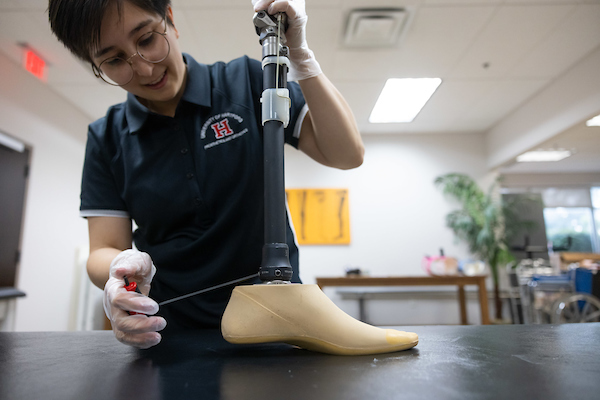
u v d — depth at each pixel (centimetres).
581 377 33
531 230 513
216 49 298
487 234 423
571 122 331
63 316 345
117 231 80
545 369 36
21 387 33
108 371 39
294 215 461
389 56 308
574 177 621
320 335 45
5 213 282
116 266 53
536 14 259
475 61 317
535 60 317
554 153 493
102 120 84
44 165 328
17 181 296
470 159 476
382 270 453
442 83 354
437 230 461
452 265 347
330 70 328
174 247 77
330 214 462
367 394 30
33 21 252
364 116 425
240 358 44
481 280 320
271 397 29
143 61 63
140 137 78
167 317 76
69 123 366
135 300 45
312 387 32
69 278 357
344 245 458
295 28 56
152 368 40
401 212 464
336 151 74
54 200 341
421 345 50
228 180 75
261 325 46
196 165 77
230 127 77
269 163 47
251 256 76
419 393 30
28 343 56
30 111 312
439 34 279
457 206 464
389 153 477
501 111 418
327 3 246
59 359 45
